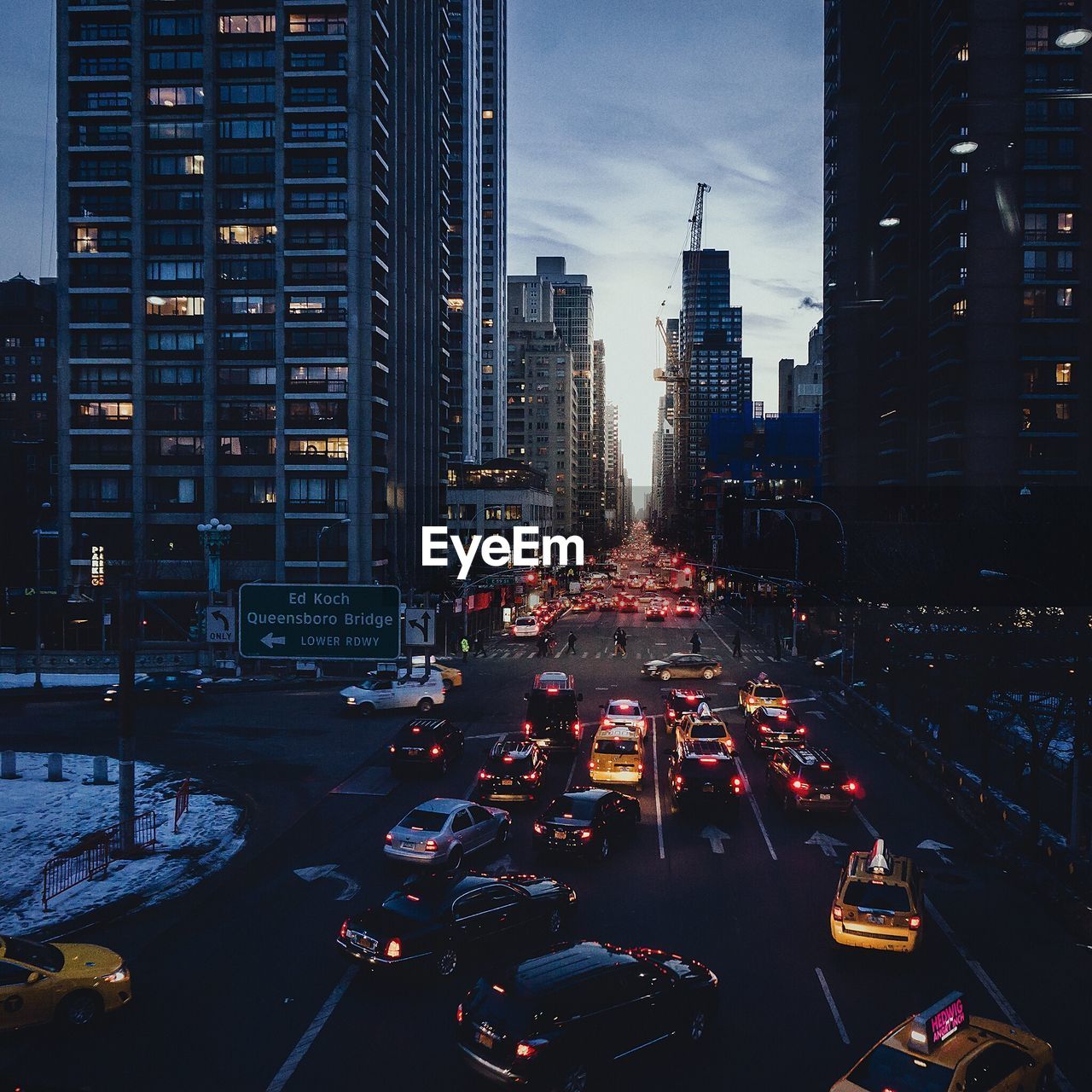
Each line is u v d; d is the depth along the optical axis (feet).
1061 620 73.10
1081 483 157.58
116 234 211.82
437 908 47.57
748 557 288.92
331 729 118.01
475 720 123.34
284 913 56.18
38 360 429.79
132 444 210.79
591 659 191.83
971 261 164.04
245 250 209.36
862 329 230.89
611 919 54.75
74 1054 38.86
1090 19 160.76
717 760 79.71
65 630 197.06
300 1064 38.06
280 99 204.95
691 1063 38.06
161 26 209.56
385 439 219.00
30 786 90.27
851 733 117.08
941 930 53.47
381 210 219.41
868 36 226.17
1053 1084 36.27
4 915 56.13
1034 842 66.74
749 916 55.26
